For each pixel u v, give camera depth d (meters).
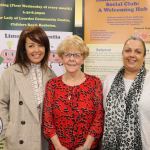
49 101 2.23
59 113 2.19
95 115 2.23
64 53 2.22
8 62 2.85
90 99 2.21
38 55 2.36
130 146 2.17
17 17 2.84
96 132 2.20
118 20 2.85
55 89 2.25
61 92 2.22
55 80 2.30
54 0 2.85
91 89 2.24
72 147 2.20
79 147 2.20
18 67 2.37
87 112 2.19
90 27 2.87
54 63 2.85
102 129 2.26
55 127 2.23
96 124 2.21
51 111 2.23
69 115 2.18
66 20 2.86
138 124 2.16
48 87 2.27
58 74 2.85
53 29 2.86
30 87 2.34
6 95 2.37
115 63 2.86
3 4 2.83
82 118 2.18
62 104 2.19
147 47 2.83
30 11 2.85
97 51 2.87
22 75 2.35
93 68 2.88
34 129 2.31
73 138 2.19
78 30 2.87
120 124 2.19
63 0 2.85
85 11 2.86
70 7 2.85
